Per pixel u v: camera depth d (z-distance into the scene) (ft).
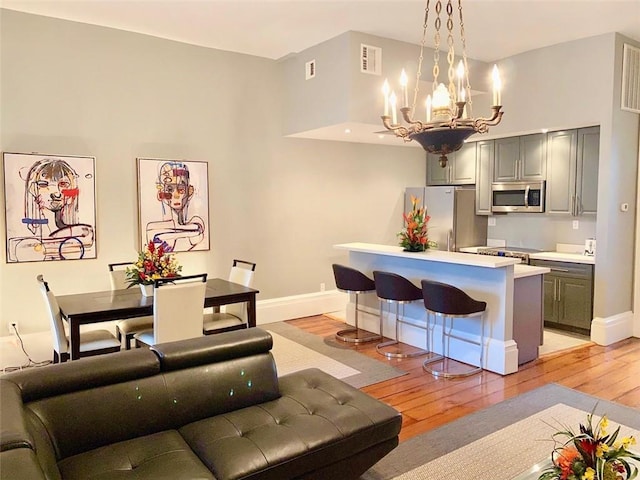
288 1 13.28
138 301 12.38
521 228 21.21
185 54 16.94
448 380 13.00
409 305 16.28
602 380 12.92
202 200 17.47
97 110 15.37
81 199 15.10
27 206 14.26
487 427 10.23
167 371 7.75
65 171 14.79
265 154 19.02
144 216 16.28
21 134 14.19
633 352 15.37
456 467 8.69
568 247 19.51
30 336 14.48
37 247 14.47
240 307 14.65
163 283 12.82
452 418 10.68
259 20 14.73
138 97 16.10
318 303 20.61
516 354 13.65
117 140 15.76
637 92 16.56
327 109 16.85
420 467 8.70
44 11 13.99
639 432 9.91
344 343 16.39
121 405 7.14
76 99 15.01
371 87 16.29
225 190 18.12
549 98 17.39
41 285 11.64
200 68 17.29
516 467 8.67
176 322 11.74
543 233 20.40
